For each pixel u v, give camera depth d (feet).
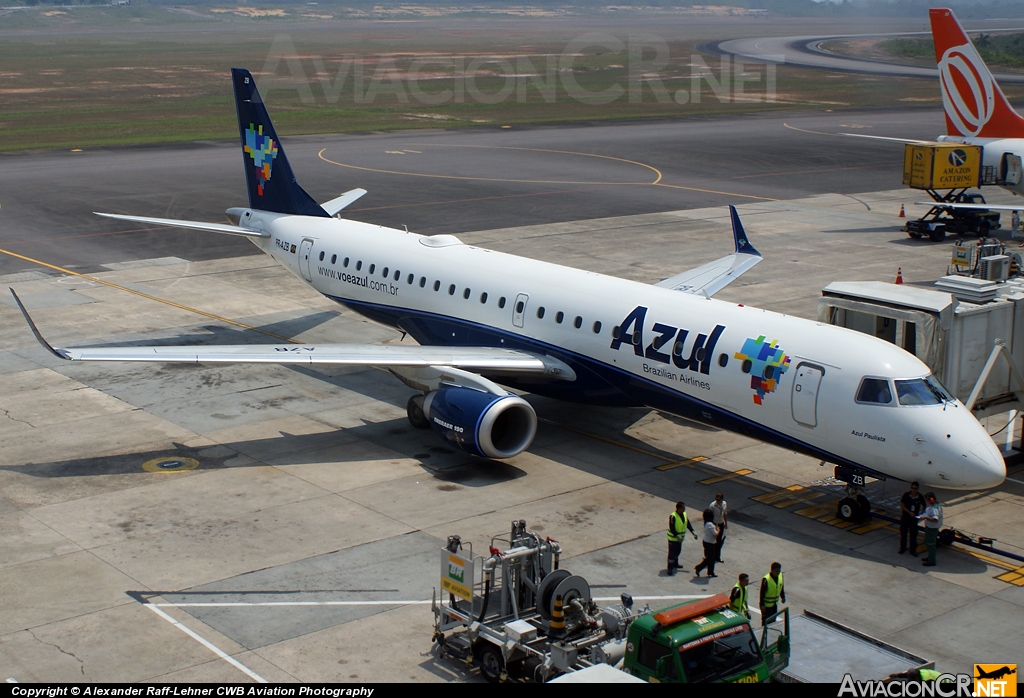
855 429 87.15
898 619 73.77
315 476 98.84
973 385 100.48
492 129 392.88
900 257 192.85
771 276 177.17
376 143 352.28
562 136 373.81
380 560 81.71
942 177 207.51
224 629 71.15
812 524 90.22
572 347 108.37
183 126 395.75
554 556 71.20
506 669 65.46
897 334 102.73
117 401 119.65
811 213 237.45
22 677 64.80
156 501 92.32
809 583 79.20
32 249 197.77
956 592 77.97
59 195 250.16
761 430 94.27
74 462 101.09
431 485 97.25
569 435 111.86
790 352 91.66
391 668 67.10
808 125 405.80
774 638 66.59
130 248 199.52
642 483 98.73
